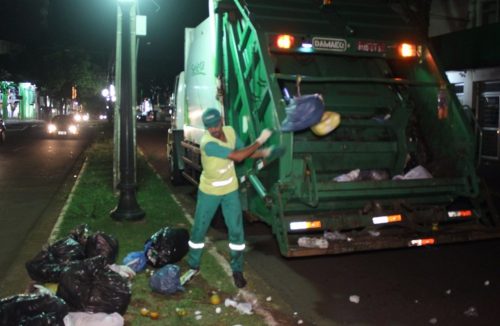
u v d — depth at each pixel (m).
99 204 9.38
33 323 3.85
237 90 7.35
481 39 15.70
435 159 7.41
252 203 6.75
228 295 5.32
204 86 9.10
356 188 6.12
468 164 6.79
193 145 10.23
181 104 11.84
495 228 6.50
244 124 7.04
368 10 7.70
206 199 5.45
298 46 6.78
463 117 6.93
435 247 7.35
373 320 4.90
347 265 6.55
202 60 9.26
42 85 52.50
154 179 12.72
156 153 21.12
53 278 5.14
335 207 6.39
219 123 5.33
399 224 6.36
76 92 62.44
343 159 6.98
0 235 7.81
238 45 7.28
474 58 16.02
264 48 6.48
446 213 6.57
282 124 5.52
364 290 5.68
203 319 4.73
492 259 6.81
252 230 8.29
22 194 11.20
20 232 7.98
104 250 5.71
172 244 5.87
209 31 8.69
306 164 5.94
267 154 5.44
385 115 7.45
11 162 17.27
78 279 4.47
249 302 5.15
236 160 5.25
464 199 7.04
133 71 9.09
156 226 7.92
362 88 7.56
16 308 3.90
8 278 5.74
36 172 14.79
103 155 18.77
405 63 7.79
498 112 16.22
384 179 6.96
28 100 64.31
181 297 5.19
